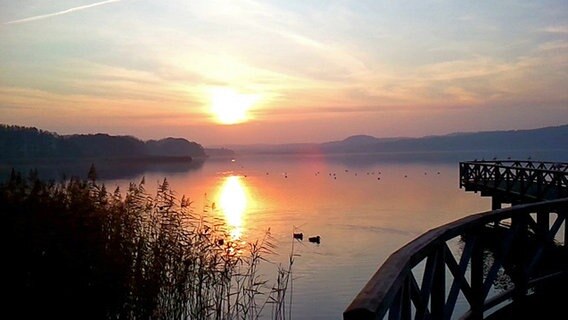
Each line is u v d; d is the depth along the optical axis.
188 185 62.53
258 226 31.36
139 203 9.04
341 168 147.62
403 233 30.55
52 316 7.52
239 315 9.39
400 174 108.12
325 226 33.12
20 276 7.55
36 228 7.61
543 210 6.49
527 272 6.45
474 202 49.09
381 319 2.36
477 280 5.47
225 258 9.24
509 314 6.09
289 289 15.76
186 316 8.42
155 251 8.38
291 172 128.38
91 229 7.91
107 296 7.70
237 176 105.38
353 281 17.22
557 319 5.88
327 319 13.03
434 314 4.42
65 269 7.62
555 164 24.16
